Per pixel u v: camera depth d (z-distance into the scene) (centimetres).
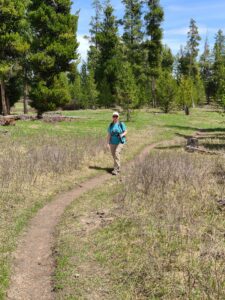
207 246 718
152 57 6462
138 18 6462
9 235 872
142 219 892
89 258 750
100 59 6675
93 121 3766
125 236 824
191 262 667
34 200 1145
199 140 2673
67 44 3922
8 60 3941
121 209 1002
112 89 6444
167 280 621
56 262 749
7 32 3766
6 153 1719
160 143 2558
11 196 1139
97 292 631
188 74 8144
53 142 2133
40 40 3878
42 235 889
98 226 909
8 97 4538
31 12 3828
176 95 5600
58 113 5097
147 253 718
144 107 6512
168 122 4156
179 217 888
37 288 664
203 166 1426
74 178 1459
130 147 2275
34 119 3791
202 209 965
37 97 3884
